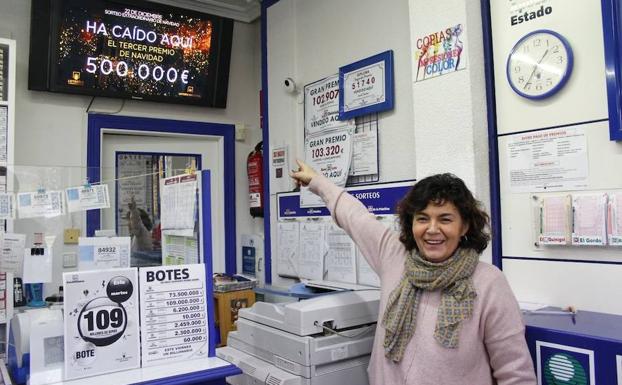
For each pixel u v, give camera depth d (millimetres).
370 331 1879
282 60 3141
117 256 1772
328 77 2779
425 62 2094
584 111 1706
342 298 1906
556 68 1768
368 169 2533
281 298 2293
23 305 1747
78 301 1388
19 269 1760
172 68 3195
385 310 1441
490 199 1941
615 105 1585
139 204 1913
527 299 1849
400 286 1431
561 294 1758
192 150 3533
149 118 3248
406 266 1433
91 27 2902
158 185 1865
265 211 3219
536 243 1815
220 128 3537
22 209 1788
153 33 3104
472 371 1283
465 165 1926
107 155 3223
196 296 1551
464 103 1935
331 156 2738
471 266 1332
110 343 1410
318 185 1890
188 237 1686
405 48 2350
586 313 1657
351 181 2654
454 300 1302
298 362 1721
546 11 1813
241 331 2086
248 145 3682
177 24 3189
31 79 2789
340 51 2725
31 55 2779
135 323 1452
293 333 1774
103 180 1934
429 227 1344
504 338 1273
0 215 1758
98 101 3080
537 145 1833
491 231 1746
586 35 1707
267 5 3285
